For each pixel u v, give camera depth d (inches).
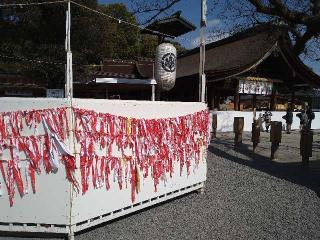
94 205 185.5
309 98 1107.3
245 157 442.9
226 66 784.9
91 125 181.2
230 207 240.4
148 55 1325.0
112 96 890.1
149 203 223.0
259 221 213.9
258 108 894.4
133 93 950.4
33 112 173.3
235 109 796.6
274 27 553.6
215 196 266.7
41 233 183.8
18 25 848.3
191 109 260.4
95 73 728.3
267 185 303.0
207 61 911.0
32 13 788.0
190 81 782.5
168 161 235.5
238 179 322.3
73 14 832.3
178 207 238.4
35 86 882.1
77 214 176.4
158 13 527.5
